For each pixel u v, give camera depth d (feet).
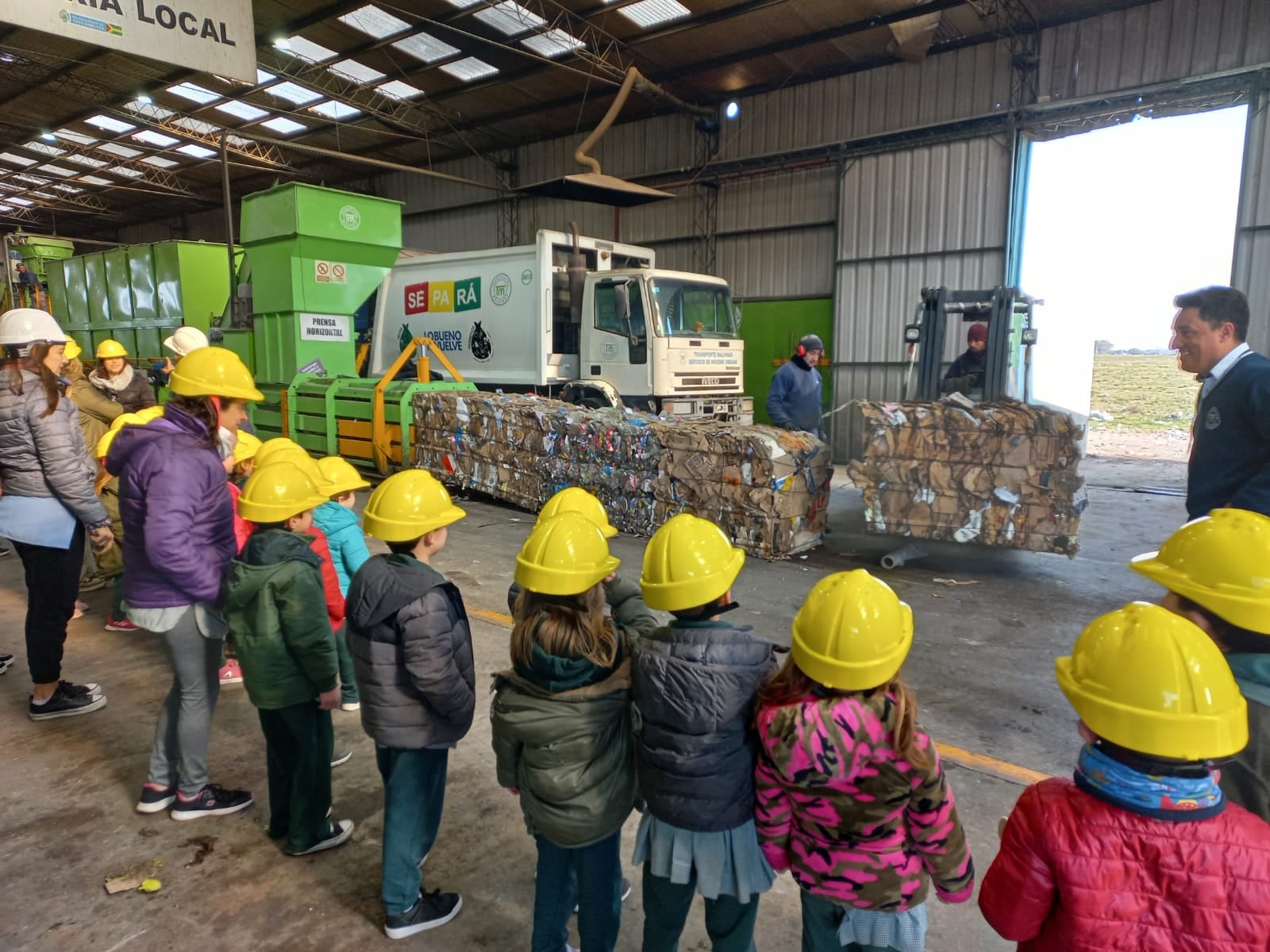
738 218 45.24
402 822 6.98
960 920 7.32
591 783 5.74
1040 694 12.31
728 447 19.93
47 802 9.32
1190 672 3.55
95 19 20.48
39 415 10.29
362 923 7.31
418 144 57.88
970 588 17.93
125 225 92.43
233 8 22.84
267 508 7.45
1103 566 19.81
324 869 8.12
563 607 5.69
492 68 44.93
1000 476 17.87
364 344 36.63
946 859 4.83
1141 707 3.56
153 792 9.10
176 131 54.34
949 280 37.93
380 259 34.19
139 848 8.45
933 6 32.81
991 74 35.94
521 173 55.93
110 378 17.75
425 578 6.68
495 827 8.87
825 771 4.64
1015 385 21.56
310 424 31.81
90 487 10.82
